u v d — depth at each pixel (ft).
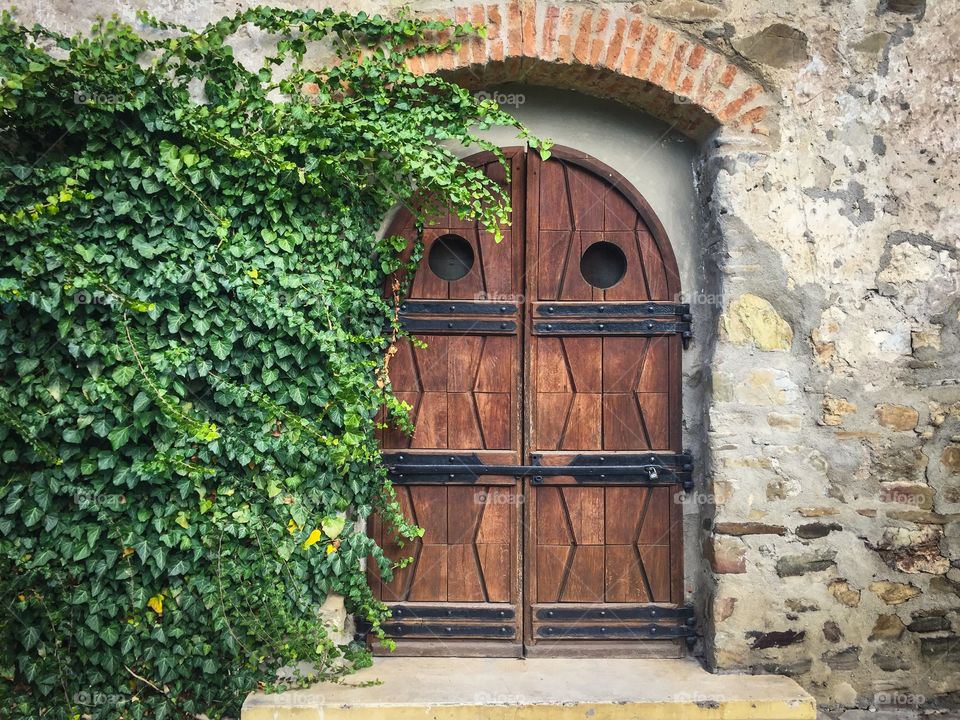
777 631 10.46
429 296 11.26
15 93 9.30
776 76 10.54
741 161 10.53
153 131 9.64
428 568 11.22
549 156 10.89
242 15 10.02
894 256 10.60
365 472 10.63
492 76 10.82
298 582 9.94
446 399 11.28
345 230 10.29
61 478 9.50
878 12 10.61
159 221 9.69
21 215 9.22
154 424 9.69
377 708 9.38
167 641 9.69
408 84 10.27
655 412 11.29
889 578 10.51
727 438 10.53
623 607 11.16
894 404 10.54
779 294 10.55
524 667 10.74
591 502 11.29
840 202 10.60
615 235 11.36
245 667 9.83
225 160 9.80
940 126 10.61
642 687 9.98
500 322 11.28
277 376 9.98
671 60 10.51
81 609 9.55
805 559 10.50
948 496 10.52
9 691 9.50
